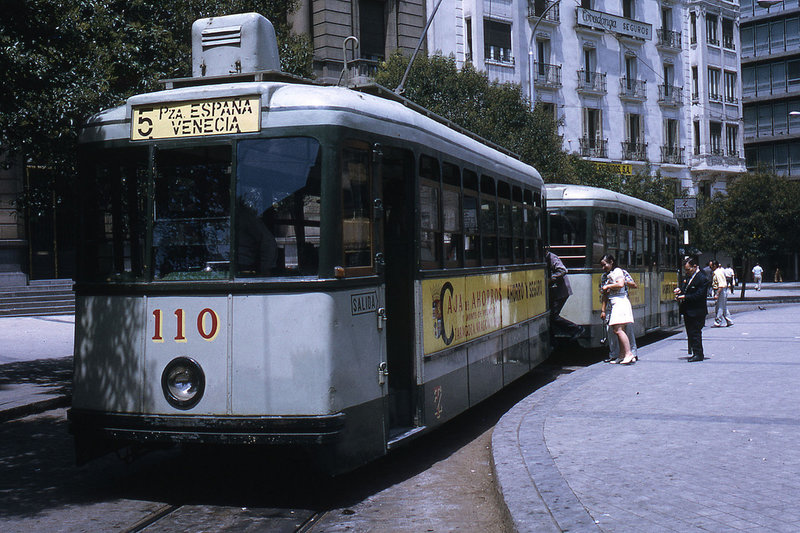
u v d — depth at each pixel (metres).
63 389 11.51
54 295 25.41
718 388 10.13
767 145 68.25
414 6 33.88
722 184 54.94
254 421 5.92
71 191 11.52
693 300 13.18
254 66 7.11
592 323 14.97
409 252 7.36
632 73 48.75
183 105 6.30
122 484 6.77
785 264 63.81
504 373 10.33
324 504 6.17
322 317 5.94
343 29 30.98
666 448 6.87
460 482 6.85
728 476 5.94
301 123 6.12
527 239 11.95
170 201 6.28
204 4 15.07
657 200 39.72
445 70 24.52
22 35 9.78
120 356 6.30
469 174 9.14
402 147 7.13
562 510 5.18
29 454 8.03
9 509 6.02
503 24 39.69
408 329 7.32
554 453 6.78
